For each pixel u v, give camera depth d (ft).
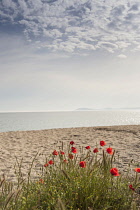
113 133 43.37
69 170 10.49
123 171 14.85
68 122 123.44
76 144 30.42
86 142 32.14
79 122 123.85
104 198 8.92
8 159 21.11
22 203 8.23
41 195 9.11
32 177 14.01
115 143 30.48
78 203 8.77
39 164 18.61
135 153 22.95
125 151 24.22
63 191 9.05
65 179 9.77
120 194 9.25
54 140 35.47
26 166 18.03
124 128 53.31
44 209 8.48
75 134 42.93
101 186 9.12
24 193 9.21
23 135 43.11
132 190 8.92
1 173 15.76
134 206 8.07
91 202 8.73
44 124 104.78
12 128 80.84
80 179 9.39
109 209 8.75
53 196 8.66
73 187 9.06
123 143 30.35
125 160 19.31
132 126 60.70
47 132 47.85
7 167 17.80
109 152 9.62
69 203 8.44
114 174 7.91
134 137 36.94
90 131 48.06
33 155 23.04
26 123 113.50
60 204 6.64
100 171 10.11
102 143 10.59
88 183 9.09
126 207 8.65
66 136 40.34
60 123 112.98
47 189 9.27
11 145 30.58
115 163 17.89
